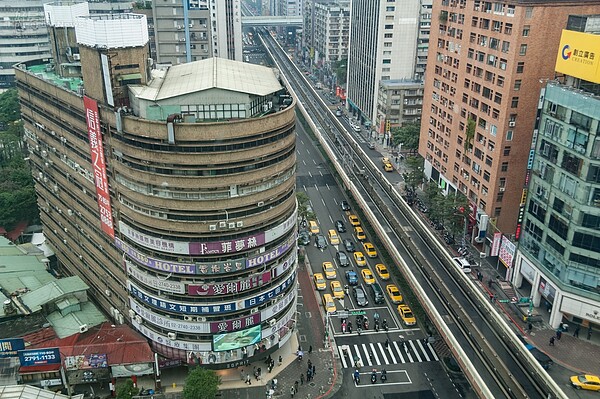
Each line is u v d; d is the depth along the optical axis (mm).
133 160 62250
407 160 134500
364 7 174250
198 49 150750
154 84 67625
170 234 63375
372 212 109875
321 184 138625
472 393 69875
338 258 101250
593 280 73938
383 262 101000
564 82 80688
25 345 66750
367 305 88062
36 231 110938
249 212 64312
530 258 85062
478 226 102125
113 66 63219
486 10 96438
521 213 88125
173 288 65250
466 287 84000
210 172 60812
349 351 77812
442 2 114375
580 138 71938
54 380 65312
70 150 76688
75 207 81375
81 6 84375
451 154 114625
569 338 77000
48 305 74375
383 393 69750
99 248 77875
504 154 94812
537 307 84625
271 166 64312
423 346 79062
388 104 158000
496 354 68000
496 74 94125
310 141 171625
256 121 60844
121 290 74812
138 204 63969
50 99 78000
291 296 73812
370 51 170375
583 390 66438
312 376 72625
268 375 72812
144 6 166750
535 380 63812
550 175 79000
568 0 86312
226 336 67500
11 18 192000
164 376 72312
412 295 88000
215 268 64125
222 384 71000
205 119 63219
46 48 199875
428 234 100625
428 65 124375
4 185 113312
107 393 69188
